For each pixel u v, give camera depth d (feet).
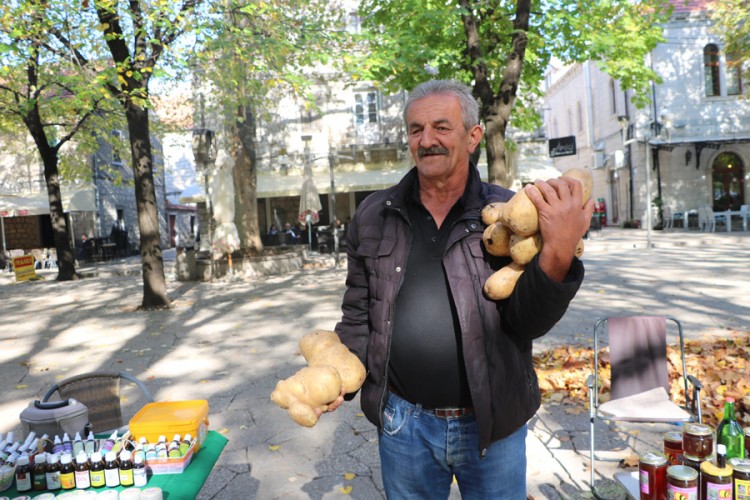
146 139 35.35
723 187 86.17
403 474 6.16
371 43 35.96
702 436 8.07
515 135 77.82
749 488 6.88
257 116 76.28
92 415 10.98
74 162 71.97
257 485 11.83
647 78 42.70
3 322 33.55
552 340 22.03
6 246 84.07
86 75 29.27
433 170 5.64
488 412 5.51
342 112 78.28
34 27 27.35
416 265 5.93
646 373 12.76
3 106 51.01
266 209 82.89
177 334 27.50
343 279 45.52
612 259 50.11
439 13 33.99
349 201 82.69
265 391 17.97
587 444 13.08
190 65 34.73
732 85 84.28
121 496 7.09
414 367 5.87
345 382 5.39
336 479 11.96
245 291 41.29
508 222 4.68
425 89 5.75
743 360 17.54
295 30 34.19
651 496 7.65
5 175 80.94
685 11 82.74
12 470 7.64
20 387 19.70
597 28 40.06
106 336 27.89
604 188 109.40
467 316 5.53
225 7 31.73
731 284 33.76
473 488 6.06
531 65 42.98
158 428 8.45
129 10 28.60
